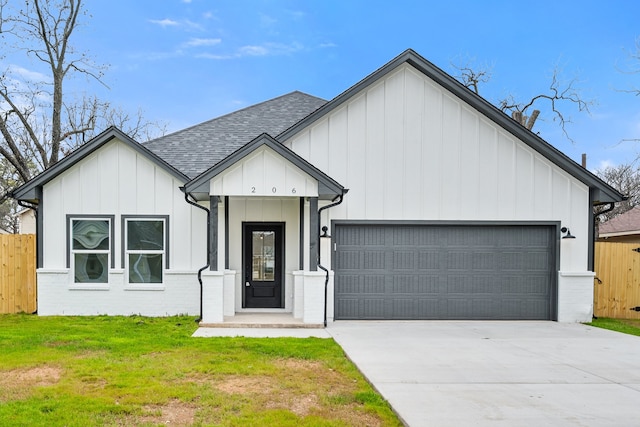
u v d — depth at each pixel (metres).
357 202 10.12
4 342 7.32
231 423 4.23
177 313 10.29
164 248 10.34
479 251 10.30
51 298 10.19
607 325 9.76
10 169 23.27
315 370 6.03
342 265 10.14
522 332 8.87
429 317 10.20
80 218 10.27
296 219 10.67
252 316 9.84
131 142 10.12
